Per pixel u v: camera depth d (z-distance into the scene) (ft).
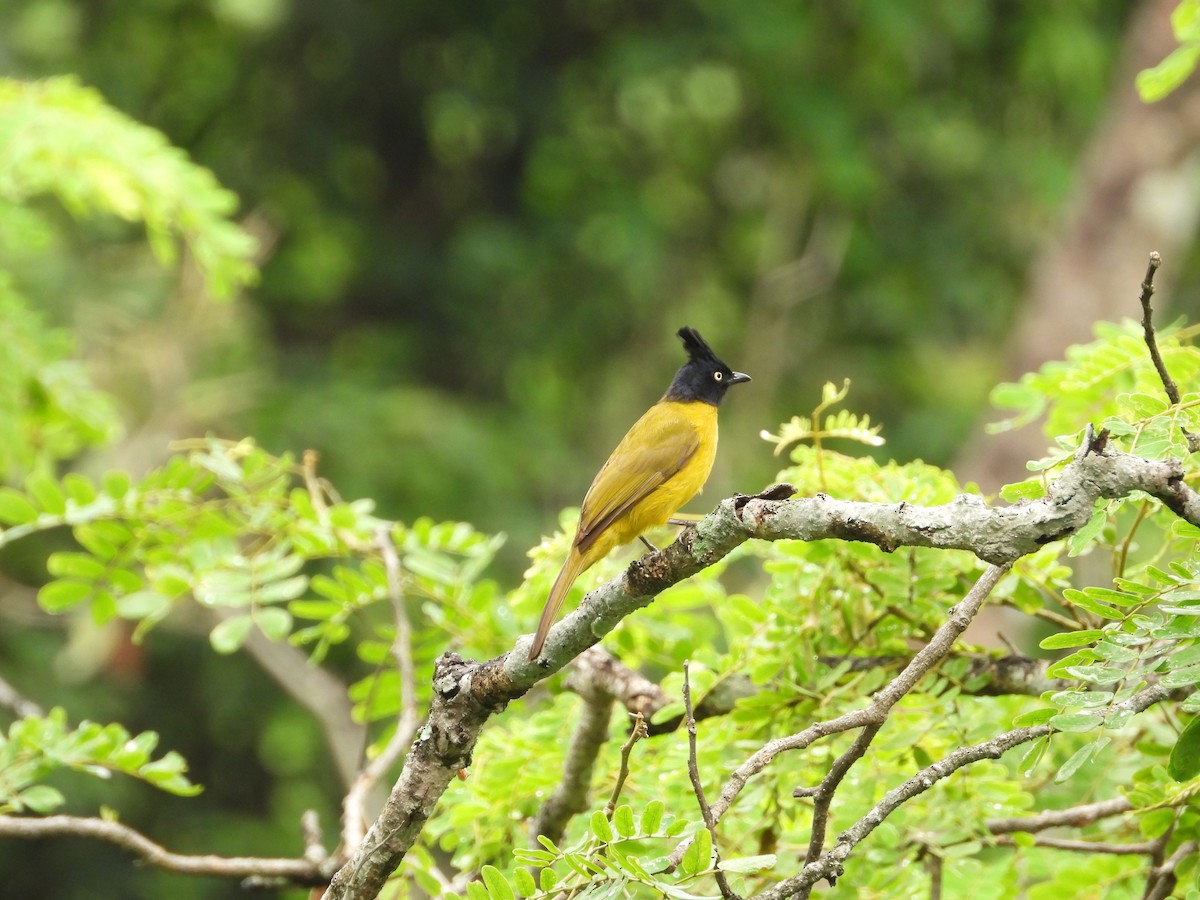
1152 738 19.63
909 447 66.54
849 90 71.82
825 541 19.20
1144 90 23.44
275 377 62.64
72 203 31.73
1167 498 12.72
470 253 69.05
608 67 69.72
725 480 65.51
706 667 19.93
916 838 18.35
